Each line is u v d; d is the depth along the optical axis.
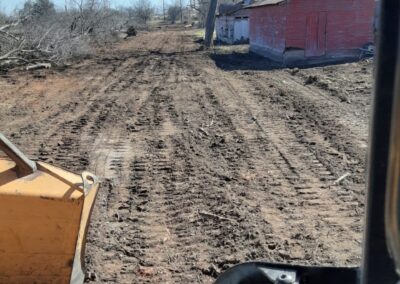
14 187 3.14
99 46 41.31
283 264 2.06
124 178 7.97
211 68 24.89
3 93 17.25
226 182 7.62
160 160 8.91
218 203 6.74
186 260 5.31
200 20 81.38
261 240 5.64
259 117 12.38
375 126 1.31
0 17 27.56
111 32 50.09
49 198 3.13
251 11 35.97
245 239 5.71
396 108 1.25
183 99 15.41
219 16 51.88
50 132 11.23
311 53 27.66
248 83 19.00
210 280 4.94
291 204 6.68
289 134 10.54
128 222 6.26
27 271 3.24
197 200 6.88
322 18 27.48
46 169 3.28
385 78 1.28
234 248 5.51
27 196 3.12
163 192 7.28
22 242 3.19
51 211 3.15
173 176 7.98
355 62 25.69
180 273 5.07
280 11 28.14
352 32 27.73
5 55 24.11
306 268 2.04
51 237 3.19
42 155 9.38
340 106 13.50
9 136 10.86
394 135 1.25
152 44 44.06
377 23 1.31
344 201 6.72
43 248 3.21
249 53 34.84
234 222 6.13
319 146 9.48
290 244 5.55
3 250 3.20
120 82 20.00
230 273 2.09
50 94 17.05
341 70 22.44
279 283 1.92
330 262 5.11
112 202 6.91
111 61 29.17
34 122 12.38
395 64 1.26
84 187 3.20
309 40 27.55
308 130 10.83
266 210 6.50
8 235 3.17
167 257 5.39
